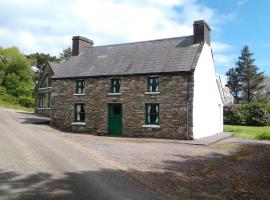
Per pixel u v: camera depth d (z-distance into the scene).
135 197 8.22
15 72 60.25
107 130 25.20
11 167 10.55
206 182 10.37
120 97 24.84
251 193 9.36
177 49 25.03
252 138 24.58
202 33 24.80
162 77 23.36
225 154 15.80
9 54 61.31
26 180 9.21
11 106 48.56
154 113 23.61
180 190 9.26
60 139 18.42
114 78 25.30
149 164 12.59
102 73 25.84
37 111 39.97
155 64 24.30
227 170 12.15
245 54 67.25
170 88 22.97
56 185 8.89
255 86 64.56
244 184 10.31
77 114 27.05
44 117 33.72
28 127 24.33
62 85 27.89
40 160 11.77
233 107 41.19
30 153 12.91
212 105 27.59
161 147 17.50
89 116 26.20
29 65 62.31
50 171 10.32
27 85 58.62
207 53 25.95
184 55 24.00
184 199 8.44
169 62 23.88
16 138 17.06
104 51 28.92
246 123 39.84
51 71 38.38
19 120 29.00
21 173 9.91
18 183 8.91
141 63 25.09
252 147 18.42
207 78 26.02
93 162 12.12
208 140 21.47
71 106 27.20
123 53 27.47
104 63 27.14
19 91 56.38
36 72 70.69
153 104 23.62
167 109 22.94
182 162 13.33
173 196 8.62
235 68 68.38
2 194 7.96
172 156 14.64
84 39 30.45
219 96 30.36
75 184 9.06
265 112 39.09
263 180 10.86
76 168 10.93
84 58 29.12
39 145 15.11
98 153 14.33
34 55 71.12
